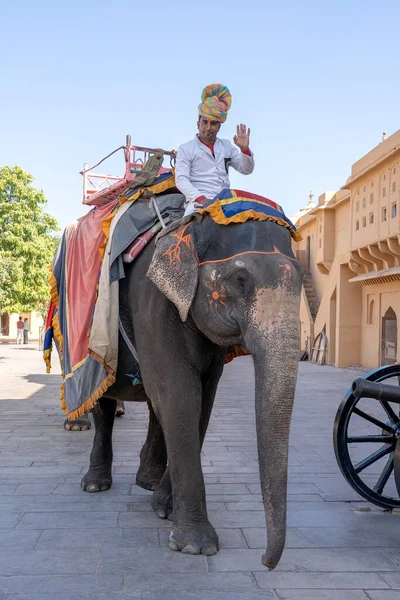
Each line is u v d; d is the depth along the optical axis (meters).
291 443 7.61
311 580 3.61
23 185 21.70
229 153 4.58
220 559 3.89
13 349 31.39
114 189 6.70
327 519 4.74
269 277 3.36
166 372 4.02
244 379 16.17
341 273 22.05
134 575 3.64
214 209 3.68
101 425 5.44
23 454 6.79
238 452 6.98
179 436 3.99
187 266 3.68
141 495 5.25
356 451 7.14
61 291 5.54
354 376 18.14
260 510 4.88
